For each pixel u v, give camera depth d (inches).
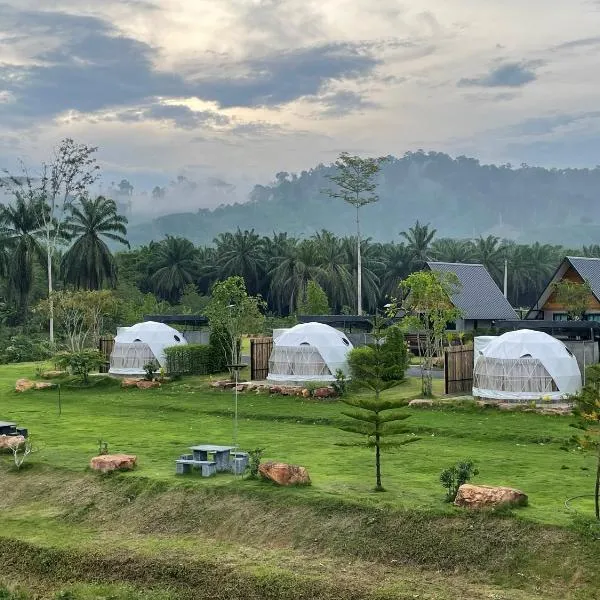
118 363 2206.0
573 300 2534.5
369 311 4365.2
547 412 1523.1
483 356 1691.7
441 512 876.0
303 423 1566.2
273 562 862.5
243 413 1663.4
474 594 761.0
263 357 2102.6
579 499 920.3
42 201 3794.3
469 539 831.1
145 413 1720.0
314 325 2050.9
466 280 3019.2
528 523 826.8
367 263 4601.4
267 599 808.9
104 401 1899.6
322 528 901.2
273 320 3523.6
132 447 1298.0
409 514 883.4
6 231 3823.8
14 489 1119.0
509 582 773.9
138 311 3607.3
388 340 1932.8
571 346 1844.2
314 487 994.7
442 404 1627.7
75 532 987.3
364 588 791.7
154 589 853.8
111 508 1027.9
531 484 999.0
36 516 1036.5
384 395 1798.7
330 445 1307.8
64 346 3107.8
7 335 3489.2
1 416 1683.1
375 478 1043.3
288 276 4207.7
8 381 2338.8
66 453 1241.4
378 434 965.8
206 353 2236.7
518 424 1437.0
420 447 1279.5
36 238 3929.6
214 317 2251.5
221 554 891.4
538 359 1633.9
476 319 2891.2
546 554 788.6
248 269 4628.4
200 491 1015.0
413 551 838.5
